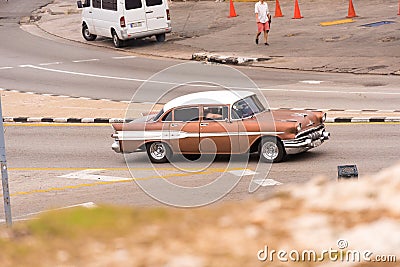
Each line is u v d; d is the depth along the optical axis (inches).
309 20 3351.4
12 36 3558.1
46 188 1502.2
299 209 747.4
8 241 703.7
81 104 2271.2
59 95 2415.1
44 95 2421.3
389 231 659.4
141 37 3161.9
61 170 1643.7
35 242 698.2
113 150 1731.1
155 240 685.9
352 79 2397.9
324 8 3590.1
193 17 3668.8
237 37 3157.0
